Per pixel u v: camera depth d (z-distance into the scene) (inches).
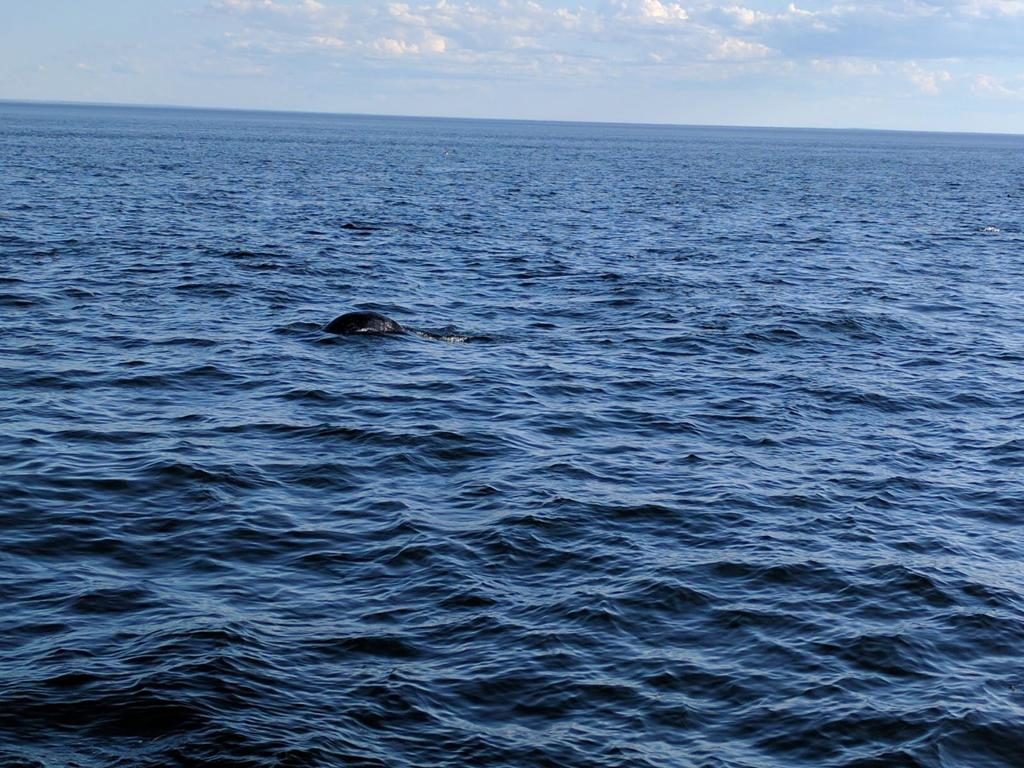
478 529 618.8
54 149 4670.3
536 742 412.2
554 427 837.2
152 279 1385.3
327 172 3853.3
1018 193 3986.2
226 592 528.4
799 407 919.0
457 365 1017.5
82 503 633.6
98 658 453.7
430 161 5039.4
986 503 704.4
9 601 506.3
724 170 5128.0
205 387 905.5
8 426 772.6
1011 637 516.1
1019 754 425.1
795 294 1464.1
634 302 1365.7
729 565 585.3
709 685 461.7
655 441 813.2
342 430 796.0
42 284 1311.5
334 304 1286.9
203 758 384.2
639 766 400.8
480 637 491.5
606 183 3799.2
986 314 1378.0
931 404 946.7
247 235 1872.5
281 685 439.5
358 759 392.2
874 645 500.7
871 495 709.3
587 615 516.7
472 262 1670.8
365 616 508.1
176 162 4060.0
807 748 419.8
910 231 2385.6
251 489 670.5
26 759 380.2
